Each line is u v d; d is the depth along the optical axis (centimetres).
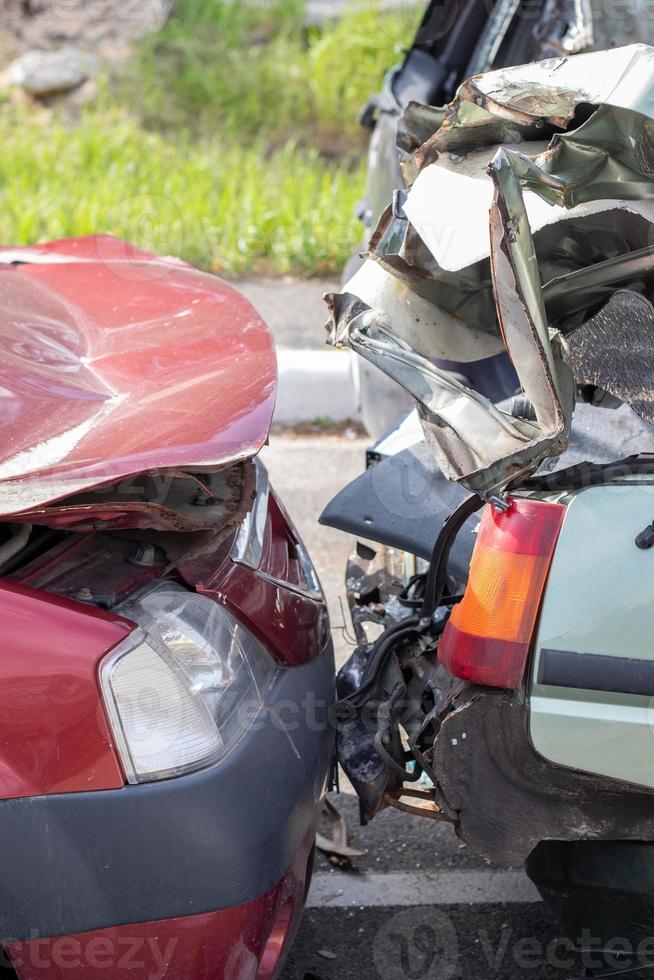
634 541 203
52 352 245
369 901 273
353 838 295
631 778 205
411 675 241
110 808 179
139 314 272
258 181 808
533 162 196
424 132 253
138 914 179
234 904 183
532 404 199
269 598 227
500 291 192
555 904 224
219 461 195
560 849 219
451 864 287
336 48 1031
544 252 230
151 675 188
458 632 209
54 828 178
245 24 1123
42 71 975
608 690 202
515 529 206
